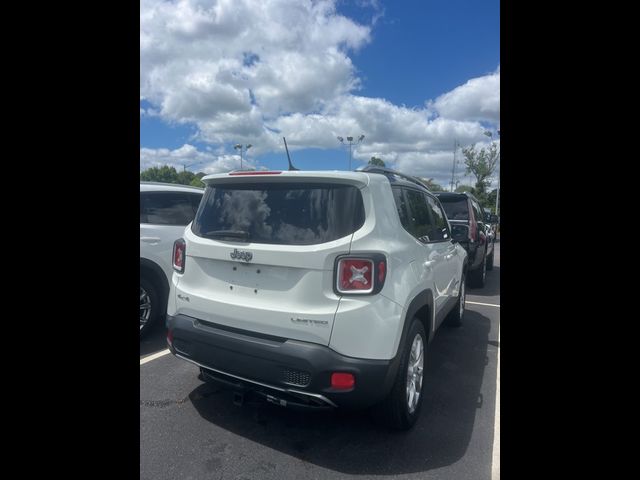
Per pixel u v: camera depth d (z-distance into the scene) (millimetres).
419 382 3176
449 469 2598
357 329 2490
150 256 4719
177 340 3082
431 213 4066
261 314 2664
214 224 3008
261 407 3326
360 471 2572
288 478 2492
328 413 3244
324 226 2621
